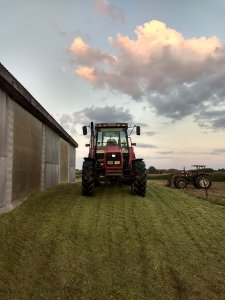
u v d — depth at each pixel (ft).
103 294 17.38
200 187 74.74
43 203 35.09
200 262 21.94
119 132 46.32
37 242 22.71
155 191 51.11
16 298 16.22
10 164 30.66
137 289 18.07
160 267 20.71
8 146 29.96
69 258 20.74
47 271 18.94
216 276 20.10
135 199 39.58
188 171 77.36
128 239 24.90
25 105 34.63
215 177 101.40
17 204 32.68
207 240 26.27
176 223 30.25
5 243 21.65
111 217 30.48
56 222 27.68
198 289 18.49
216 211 37.55
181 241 25.53
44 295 16.76
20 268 18.86
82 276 18.81
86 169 41.14
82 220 28.84
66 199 38.75
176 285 18.86
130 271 19.89
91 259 21.01
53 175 53.72
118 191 45.80
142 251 22.93
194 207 38.58
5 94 28.94
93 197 40.57
